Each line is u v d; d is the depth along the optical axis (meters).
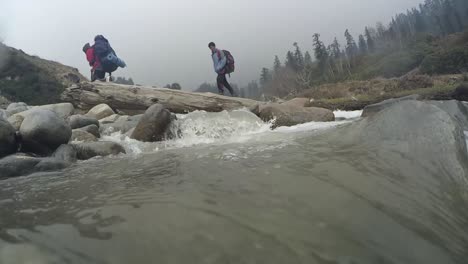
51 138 4.15
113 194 2.18
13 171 3.20
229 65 10.08
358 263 1.20
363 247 1.30
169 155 3.74
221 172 2.50
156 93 9.20
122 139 5.53
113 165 3.45
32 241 1.44
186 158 3.35
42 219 1.77
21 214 1.89
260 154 3.05
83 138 5.13
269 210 1.67
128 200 1.99
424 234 1.42
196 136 5.39
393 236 1.40
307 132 4.48
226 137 5.20
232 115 6.13
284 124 6.28
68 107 8.02
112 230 1.53
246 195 1.90
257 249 1.30
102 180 2.69
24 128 4.10
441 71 29.20
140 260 1.25
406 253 1.28
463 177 2.00
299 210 1.65
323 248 1.29
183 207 1.77
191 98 9.14
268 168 2.46
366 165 2.29
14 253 1.32
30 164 3.35
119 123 6.90
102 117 8.41
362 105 12.33
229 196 1.91
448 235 1.45
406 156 2.34
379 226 1.47
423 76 16.83
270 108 6.65
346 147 2.85
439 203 1.75
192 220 1.59
